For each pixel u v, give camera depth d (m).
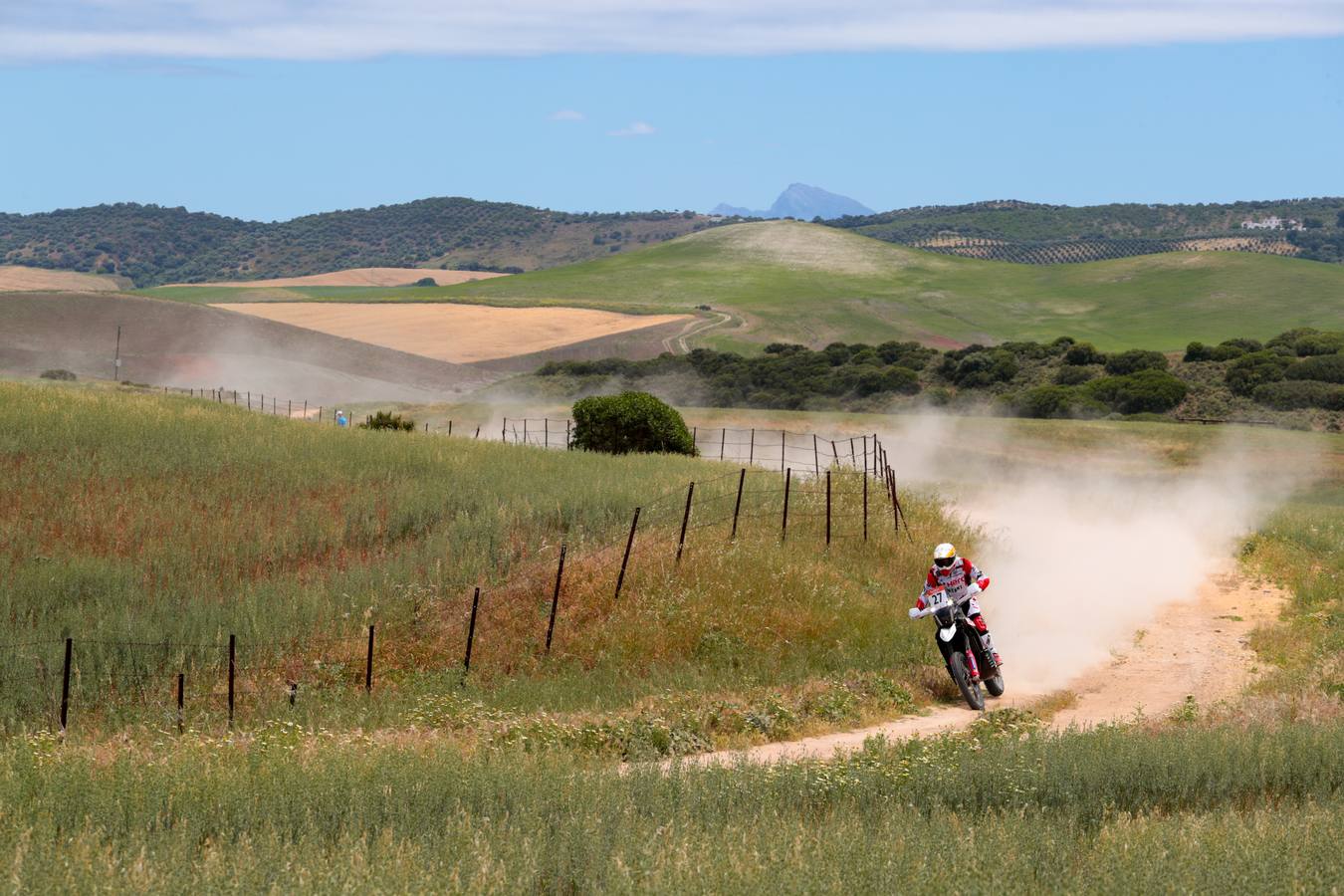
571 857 27.94
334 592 74.38
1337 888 25.06
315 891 24.77
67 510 89.31
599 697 61.81
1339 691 55.00
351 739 48.88
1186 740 40.75
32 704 58.62
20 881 24.38
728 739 52.84
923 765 39.03
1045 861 27.69
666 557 79.44
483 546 82.50
